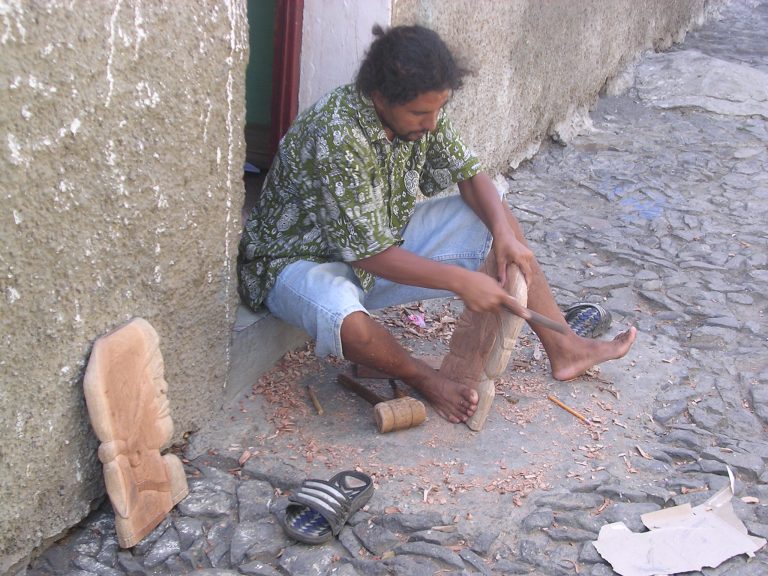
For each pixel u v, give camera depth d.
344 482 2.53
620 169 5.60
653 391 3.19
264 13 4.07
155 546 2.37
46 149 1.94
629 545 2.41
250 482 2.63
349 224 2.65
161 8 2.17
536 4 5.07
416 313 3.72
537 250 4.41
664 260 4.30
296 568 2.31
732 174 5.54
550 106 5.80
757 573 2.35
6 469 2.07
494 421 2.96
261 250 2.96
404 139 2.63
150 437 2.38
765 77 7.14
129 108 2.14
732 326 3.69
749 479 2.75
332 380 3.17
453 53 2.79
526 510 2.54
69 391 2.19
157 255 2.39
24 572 2.26
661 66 7.35
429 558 2.35
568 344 3.12
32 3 1.82
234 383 2.98
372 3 3.46
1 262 1.90
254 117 4.27
